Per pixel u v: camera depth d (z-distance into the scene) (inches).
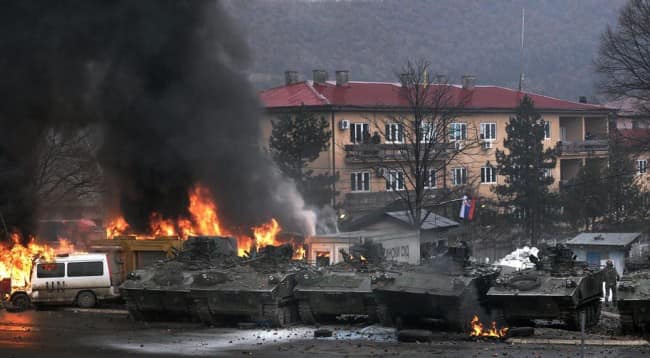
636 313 1350.9
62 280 1764.3
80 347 1353.3
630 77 2541.8
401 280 1453.0
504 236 2972.4
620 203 3002.0
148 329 1530.5
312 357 1248.8
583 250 2282.2
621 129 3885.3
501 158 3024.1
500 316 1424.7
